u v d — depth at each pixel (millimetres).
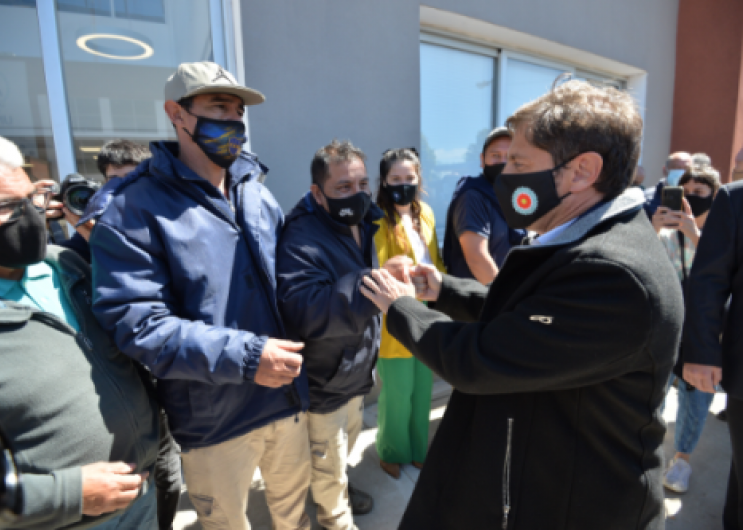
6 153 950
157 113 2318
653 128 4973
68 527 957
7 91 1981
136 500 1188
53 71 2023
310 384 1594
